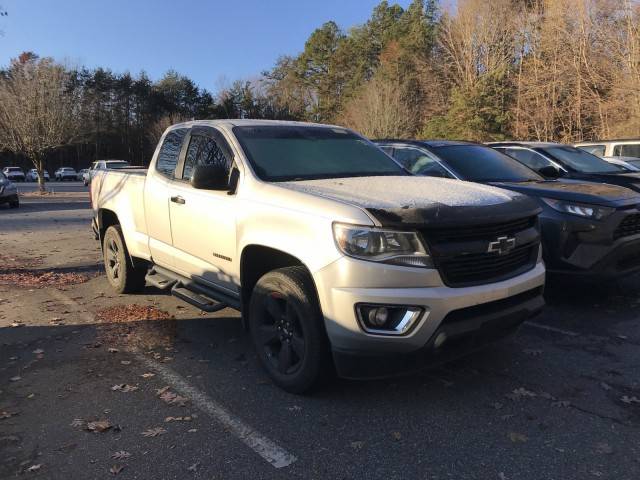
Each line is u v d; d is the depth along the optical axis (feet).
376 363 10.91
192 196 15.57
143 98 230.68
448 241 11.03
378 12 224.74
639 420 11.31
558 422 11.27
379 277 10.57
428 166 22.04
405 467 9.78
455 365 14.19
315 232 11.35
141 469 9.87
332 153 15.83
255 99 215.10
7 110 102.73
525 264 12.69
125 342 16.49
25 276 25.75
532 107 124.06
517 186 19.58
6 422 11.66
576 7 114.01
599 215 17.35
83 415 11.93
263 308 13.19
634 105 94.27
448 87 155.33
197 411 12.03
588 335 16.24
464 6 151.53
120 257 21.38
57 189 133.90
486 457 10.05
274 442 10.69
